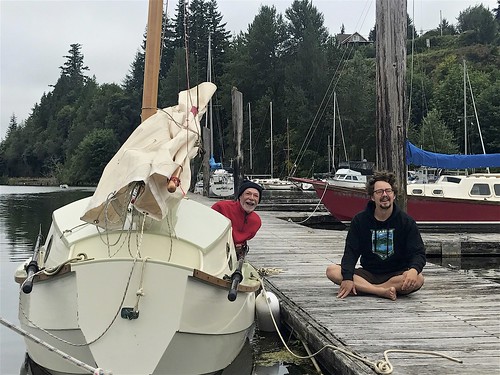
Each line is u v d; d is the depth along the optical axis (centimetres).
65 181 7550
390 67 1027
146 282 404
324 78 5491
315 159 5188
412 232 588
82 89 9575
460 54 8519
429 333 477
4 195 4338
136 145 476
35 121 9700
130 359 394
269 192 2717
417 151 1504
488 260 1195
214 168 3691
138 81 7606
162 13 565
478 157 1502
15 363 526
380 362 391
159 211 441
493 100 5109
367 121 5197
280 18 6053
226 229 535
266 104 5650
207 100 588
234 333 477
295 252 998
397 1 1020
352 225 610
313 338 491
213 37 6481
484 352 423
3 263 1120
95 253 468
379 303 588
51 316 420
